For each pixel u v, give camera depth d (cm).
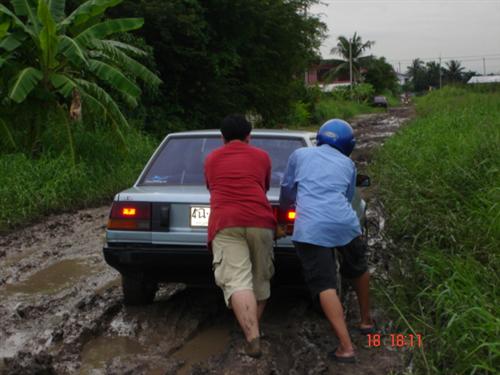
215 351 422
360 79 7569
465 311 395
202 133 549
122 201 461
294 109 3116
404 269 568
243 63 2358
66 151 1231
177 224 454
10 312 507
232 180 412
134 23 1240
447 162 831
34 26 1207
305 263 405
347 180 420
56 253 714
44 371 376
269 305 516
